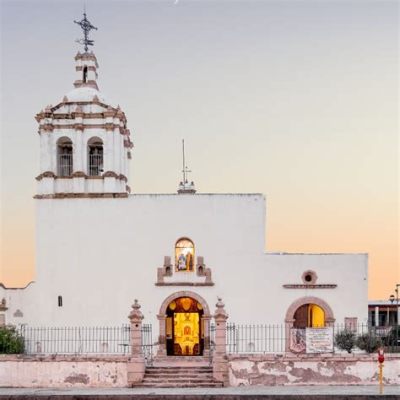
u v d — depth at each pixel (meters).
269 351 39.94
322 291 40.75
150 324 40.59
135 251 41.44
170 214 41.72
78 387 31.88
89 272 41.31
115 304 40.97
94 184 42.31
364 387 30.47
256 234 41.38
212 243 41.38
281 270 41.03
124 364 32.09
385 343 38.22
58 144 43.16
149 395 27.89
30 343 40.47
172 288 41.00
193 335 41.41
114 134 42.72
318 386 30.97
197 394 27.94
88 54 45.28
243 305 40.78
